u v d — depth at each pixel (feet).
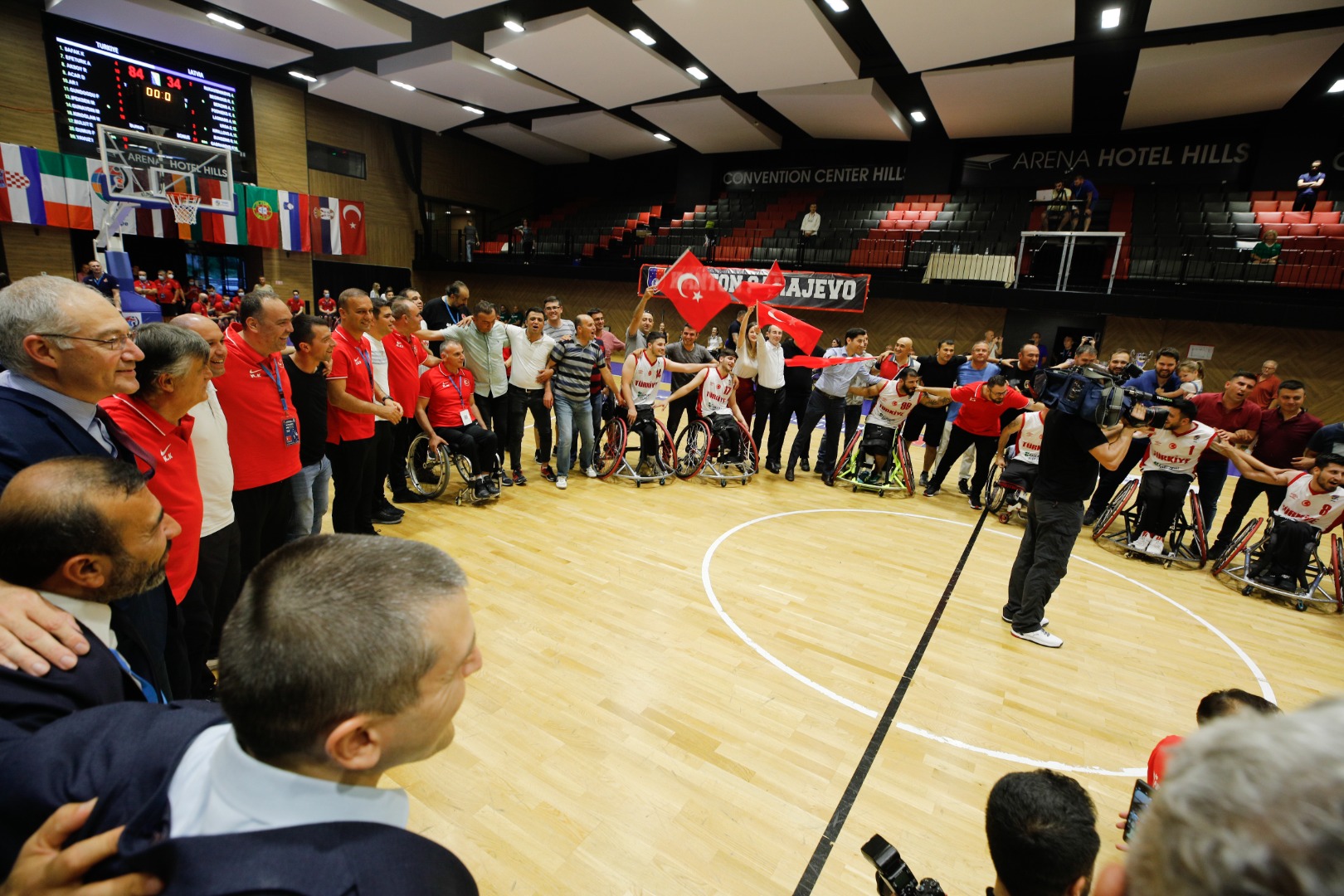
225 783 2.06
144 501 3.78
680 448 22.82
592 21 31.81
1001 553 16.62
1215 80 33.30
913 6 27.09
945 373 21.31
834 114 43.60
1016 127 43.06
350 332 12.94
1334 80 33.35
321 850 1.92
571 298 57.41
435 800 7.47
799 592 13.66
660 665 10.59
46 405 4.71
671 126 50.06
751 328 21.53
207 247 47.26
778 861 6.95
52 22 35.55
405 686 2.13
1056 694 10.52
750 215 54.39
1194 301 32.58
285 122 47.75
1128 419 10.67
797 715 9.52
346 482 13.70
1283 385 16.44
